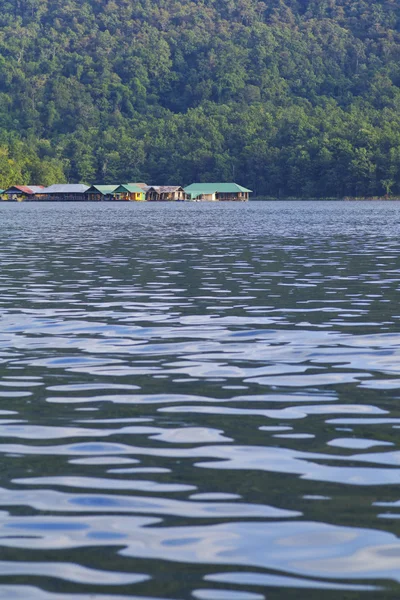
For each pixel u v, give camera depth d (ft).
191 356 86.22
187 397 69.56
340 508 44.68
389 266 187.73
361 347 90.53
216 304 125.49
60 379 76.33
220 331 101.09
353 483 48.60
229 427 60.70
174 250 240.94
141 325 105.60
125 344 92.99
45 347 91.25
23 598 35.32
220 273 172.35
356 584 36.29
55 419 63.10
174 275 168.45
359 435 58.54
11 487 48.29
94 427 60.85
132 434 59.06
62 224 441.68
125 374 78.13
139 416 63.82
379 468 51.29
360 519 43.14
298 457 53.67
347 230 365.40
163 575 37.29
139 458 53.67
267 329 102.37
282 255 221.05
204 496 46.73
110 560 38.70
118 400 68.64
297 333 99.60
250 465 52.11
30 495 46.98
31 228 394.32
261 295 136.15
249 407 66.28
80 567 38.04
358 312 116.78
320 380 75.41
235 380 75.51
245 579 36.86
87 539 41.01
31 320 109.91
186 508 44.93
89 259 208.85
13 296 135.44
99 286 149.38
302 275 168.14
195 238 306.14
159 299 131.34
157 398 69.31
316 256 217.15
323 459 53.21
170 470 51.24
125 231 362.94
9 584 36.50
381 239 296.92
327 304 125.18
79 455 54.34
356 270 178.29
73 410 65.67
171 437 58.39
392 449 55.26
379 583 36.35
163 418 63.26
